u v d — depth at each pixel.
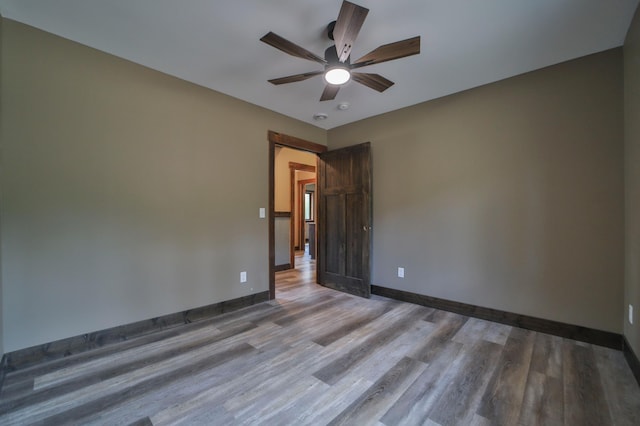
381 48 1.93
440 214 3.33
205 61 2.59
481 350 2.34
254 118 3.56
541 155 2.70
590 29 2.13
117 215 2.51
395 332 2.70
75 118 2.30
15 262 2.05
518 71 2.75
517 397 1.75
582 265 2.50
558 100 2.62
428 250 3.43
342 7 1.59
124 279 2.55
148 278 2.69
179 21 2.05
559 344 2.44
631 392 1.79
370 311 3.29
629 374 1.98
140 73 2.64
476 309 3.06
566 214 2.58
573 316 2.54
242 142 3.44
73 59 2.29
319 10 1.93
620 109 2.35
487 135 3.00
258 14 1.97
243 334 2.67
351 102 3.49
